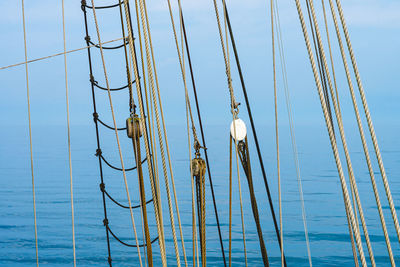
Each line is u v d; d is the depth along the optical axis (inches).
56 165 4399.6
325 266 1357.0
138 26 197.0
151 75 187.2
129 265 1392.7
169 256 1483.8
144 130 191.8
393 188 2677.2
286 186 2972.4
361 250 137.8
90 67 544.1
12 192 2810.0
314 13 148.6
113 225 1910.7
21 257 1475.1
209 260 1444.4
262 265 1392.7
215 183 3075.8
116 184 3080.7
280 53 308.8
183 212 2106.3
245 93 299.0
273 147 6786.4
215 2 254.4
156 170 204.7
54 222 1977.1
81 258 1464.1
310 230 1806.1
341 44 142.9
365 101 139.3
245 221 2016.5
